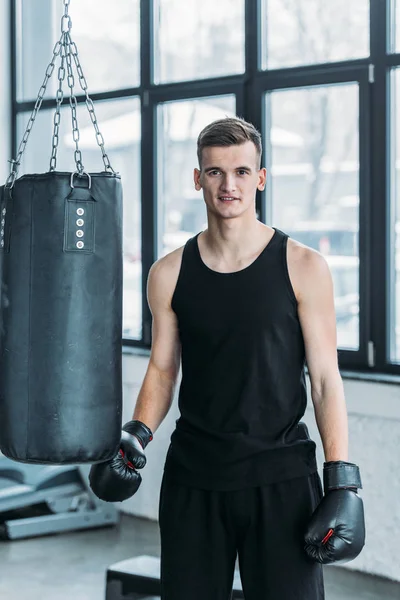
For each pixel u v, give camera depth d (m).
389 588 4.13
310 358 2.28
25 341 2.17
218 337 2.24
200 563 2.26
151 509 5.15
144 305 5.38
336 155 4.53
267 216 4.80
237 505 2.23
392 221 4.39
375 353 4.45
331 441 2.25
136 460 2.36
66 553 4.64
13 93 6.15
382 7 4.30
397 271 4.40
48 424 2.17
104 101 5.57
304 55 4.61
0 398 2.24
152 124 5.28
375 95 4.36
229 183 2.18
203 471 2.25
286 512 2.21
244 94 4.83
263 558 2.22
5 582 4.21
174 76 5.21
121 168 5.52
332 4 4.48
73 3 5.77
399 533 4.15
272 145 4.77
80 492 5.15
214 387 2.25
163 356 2.46
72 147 5.86
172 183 5.27
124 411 5.26
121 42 5.47
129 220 5.49
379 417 4.20
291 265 2.26
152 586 3.53
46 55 6.01
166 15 5.22
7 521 4.86
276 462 2.23
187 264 2.32
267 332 2.23
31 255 2.15
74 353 2.16
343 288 4.56
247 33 4.79
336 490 2.21
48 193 2.13
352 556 2.15
